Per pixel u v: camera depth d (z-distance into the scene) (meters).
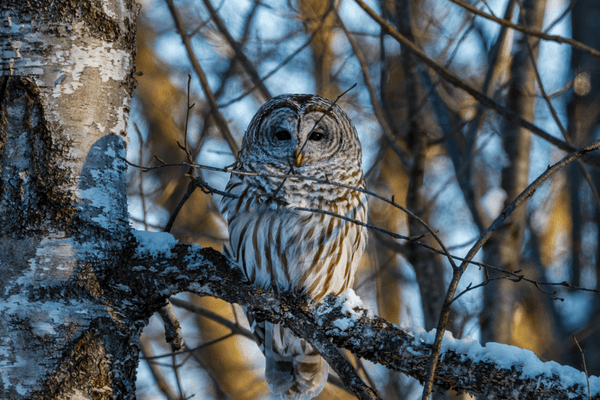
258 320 10.14
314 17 14.80
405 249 12.48
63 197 6.15
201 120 16.72
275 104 9.98
